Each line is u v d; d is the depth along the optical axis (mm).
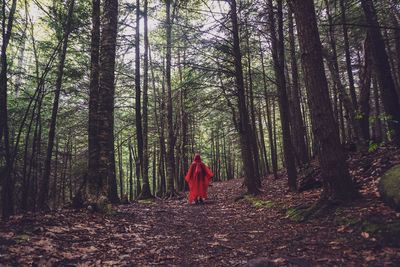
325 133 6293
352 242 4504
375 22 9781
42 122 16391
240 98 12516
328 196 6301
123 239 5750
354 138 12344
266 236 5742
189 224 7730
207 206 11594
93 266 4141
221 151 43531
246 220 7668
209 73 12789
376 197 5852
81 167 18141
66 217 6566
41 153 19438
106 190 8023
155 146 29750
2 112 9195
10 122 14242
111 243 5402
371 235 4527
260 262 4055
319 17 15000
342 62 21156
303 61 6520
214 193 18000
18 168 15758
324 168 6344
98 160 8094
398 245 4121
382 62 9719
